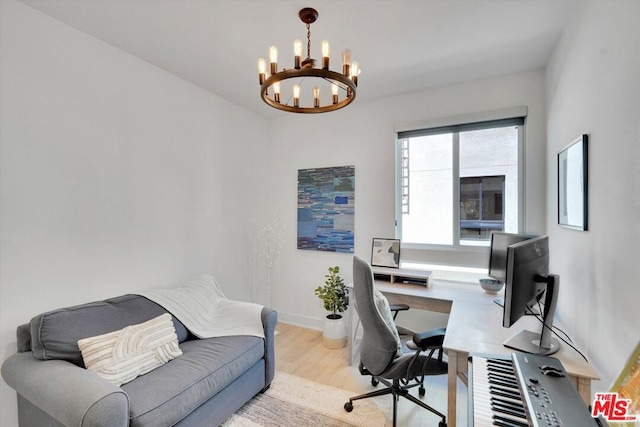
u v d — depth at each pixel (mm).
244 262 3496
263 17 1893
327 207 3514
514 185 2736
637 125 1126
